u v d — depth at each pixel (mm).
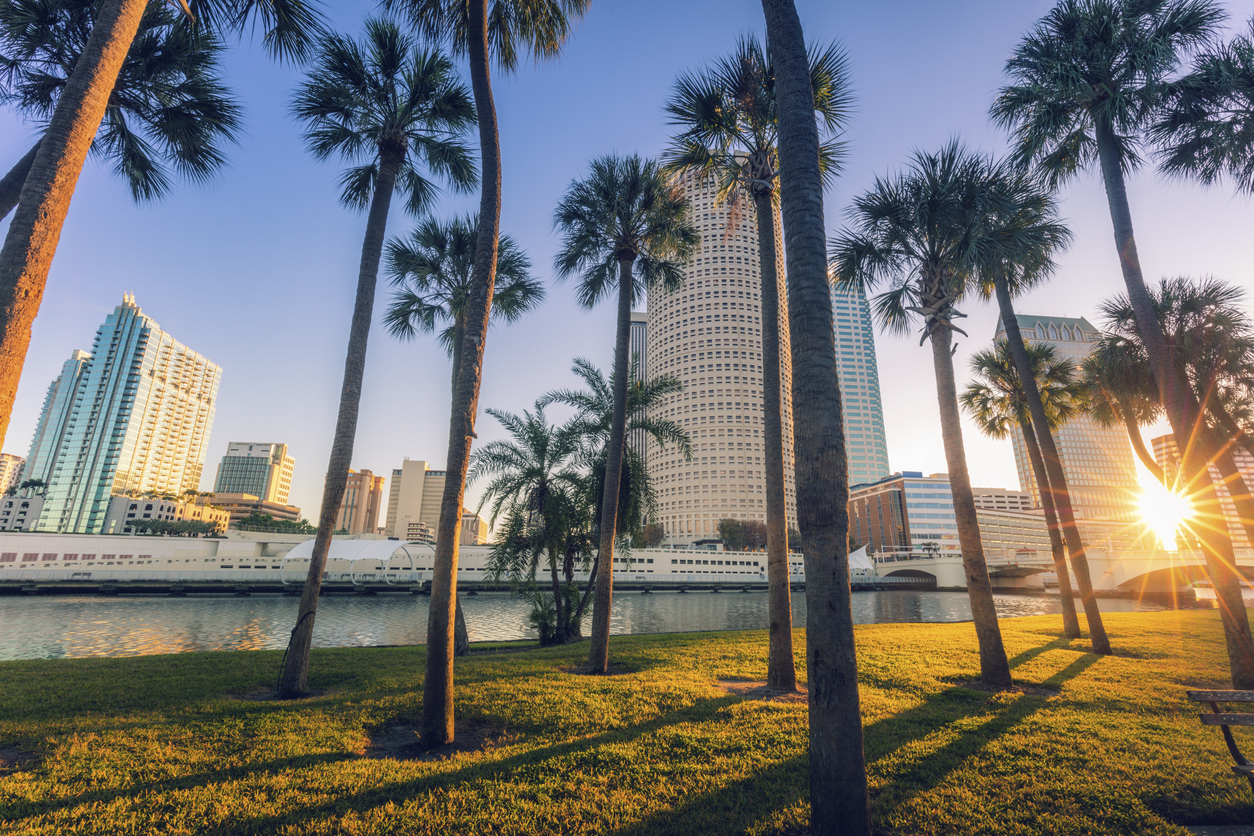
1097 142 13594
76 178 5188
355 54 13320
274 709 8828
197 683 10836
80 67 5375
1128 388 18688
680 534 153875
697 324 161750
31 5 10016
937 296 13070
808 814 5090
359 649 16875
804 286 5520
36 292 4742
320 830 4816
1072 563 18453
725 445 153375
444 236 19953
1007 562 95312
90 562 73938
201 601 59312
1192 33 12180
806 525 5059
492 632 34625
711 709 8805
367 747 7230
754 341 159750
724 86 12773
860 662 13148
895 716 8562
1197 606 47438
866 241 13797
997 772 6207
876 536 171500
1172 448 19016
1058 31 13250
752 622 41469
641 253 16906
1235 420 19266
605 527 13695
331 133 14070
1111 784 5793
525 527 22469
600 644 12891
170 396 180000
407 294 20578
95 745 6863
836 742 4578
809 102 6066
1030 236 12688
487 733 7816
